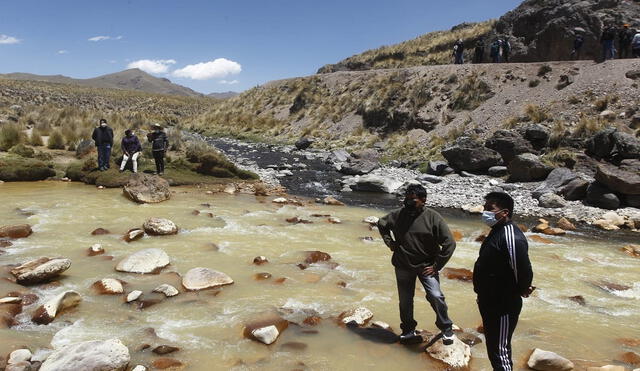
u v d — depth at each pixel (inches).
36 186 561.0
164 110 3009.4
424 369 174.9
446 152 719.1
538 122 768.9
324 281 273.6
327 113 1330.0
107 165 613.6
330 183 690.2
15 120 1100.5
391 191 621.9
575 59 1011.9
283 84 1729.8
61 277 259.1
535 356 178.4
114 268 277.4
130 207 455.8
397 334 203.8
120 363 159.8
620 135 594.6
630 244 377.1
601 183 518.9
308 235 380.8
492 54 1115.3
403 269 186.9
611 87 773.9
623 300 256.4
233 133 1487.5
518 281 140.2
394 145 973.8
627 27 916.0
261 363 176.6
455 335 197.5
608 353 192.2
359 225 424.8
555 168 600.4
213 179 657.0
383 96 1156.5
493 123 848.9
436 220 182.4
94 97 3002.0
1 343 179.2
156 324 207.8
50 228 365.4
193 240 350.3
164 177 614.2
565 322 224.4
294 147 1136.8
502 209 145.6
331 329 208.4
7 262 280.5
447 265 310.5
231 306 230.5
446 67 1139.9
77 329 198.8
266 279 271.3
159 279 263.0
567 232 422.9
